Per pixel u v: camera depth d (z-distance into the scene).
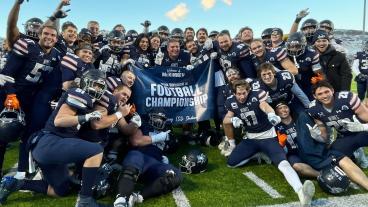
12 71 3.84
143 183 3.90
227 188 3.75
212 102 5.32
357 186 3.66
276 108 4.44
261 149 4.23
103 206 3.20
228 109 4.48
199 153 4.21
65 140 3.15
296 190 3.32
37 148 3.20
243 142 4.42
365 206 3.21
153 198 3.52
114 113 3.49
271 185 3.82
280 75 4.74
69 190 3.57
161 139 4.04
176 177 3.57
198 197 3.52
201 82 5.28
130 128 3.90
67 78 3.99
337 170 3.43
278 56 5.13
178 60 5.89
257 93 4.19
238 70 5.07
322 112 3.95
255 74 5.49
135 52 5.84
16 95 3.95
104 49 5.33
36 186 3.49
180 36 6.91
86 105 3.16
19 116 3.72
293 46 5.03
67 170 3.48
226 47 5.42
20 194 3.60
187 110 5.14
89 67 4.25
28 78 3.96
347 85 5.48
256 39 5.29
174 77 5.12
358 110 3.82
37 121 3.95
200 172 4.24
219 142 5.40
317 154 3.74
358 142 3.94
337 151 3.74
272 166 4.46
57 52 4.24
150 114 4.33
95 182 3.36
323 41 5.43
